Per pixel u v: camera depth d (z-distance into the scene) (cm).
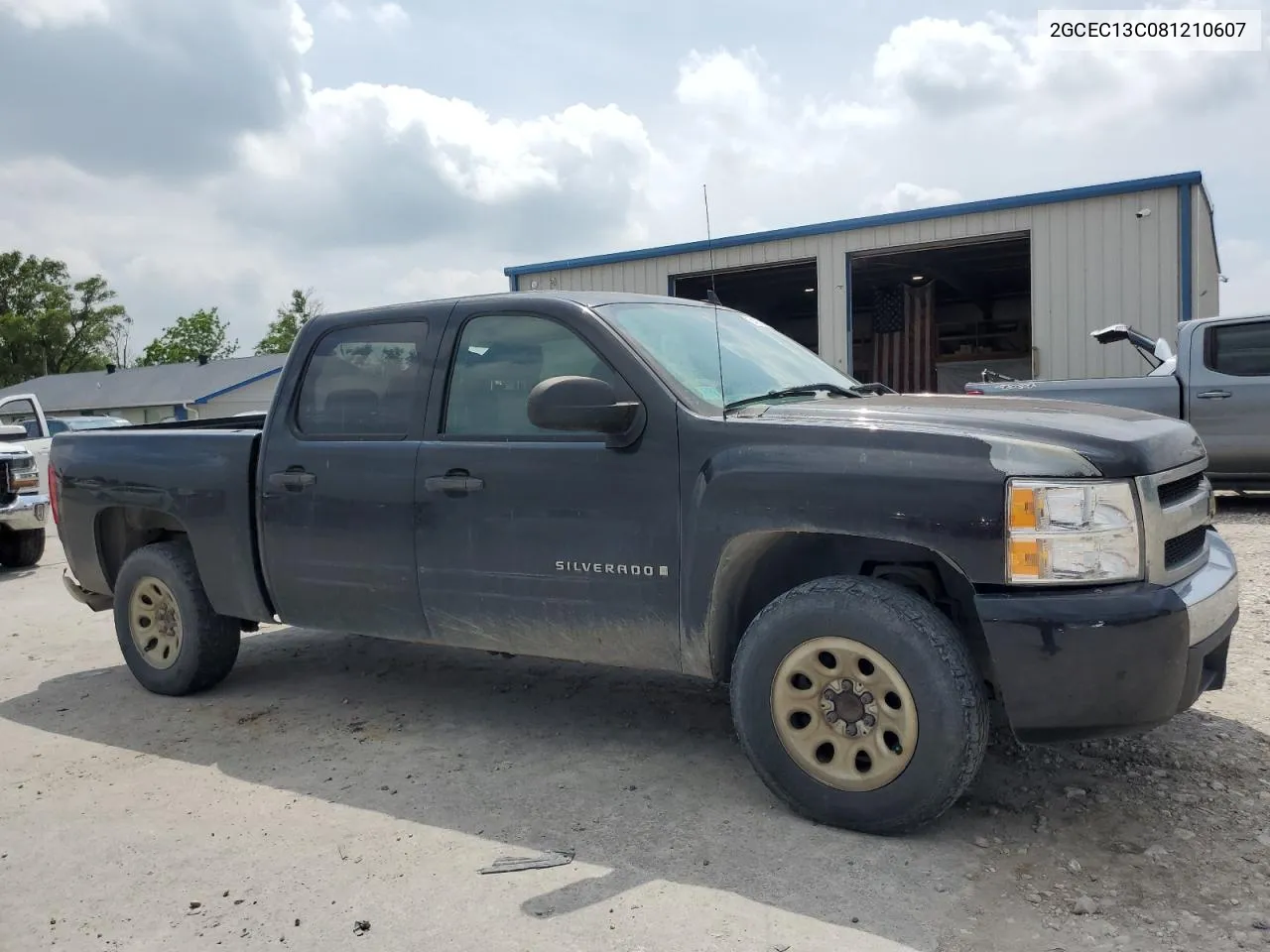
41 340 7188
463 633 399
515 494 375
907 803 302
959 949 251
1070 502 286
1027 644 286
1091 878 285
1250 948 247
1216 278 2056
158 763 412
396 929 272
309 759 410
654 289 1938
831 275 1758
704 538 333
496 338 396
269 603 461
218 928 277
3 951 270
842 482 309
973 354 2173
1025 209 1573
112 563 539
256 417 583
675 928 265
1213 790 338
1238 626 534
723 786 361
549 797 358
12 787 391
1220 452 912
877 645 302
